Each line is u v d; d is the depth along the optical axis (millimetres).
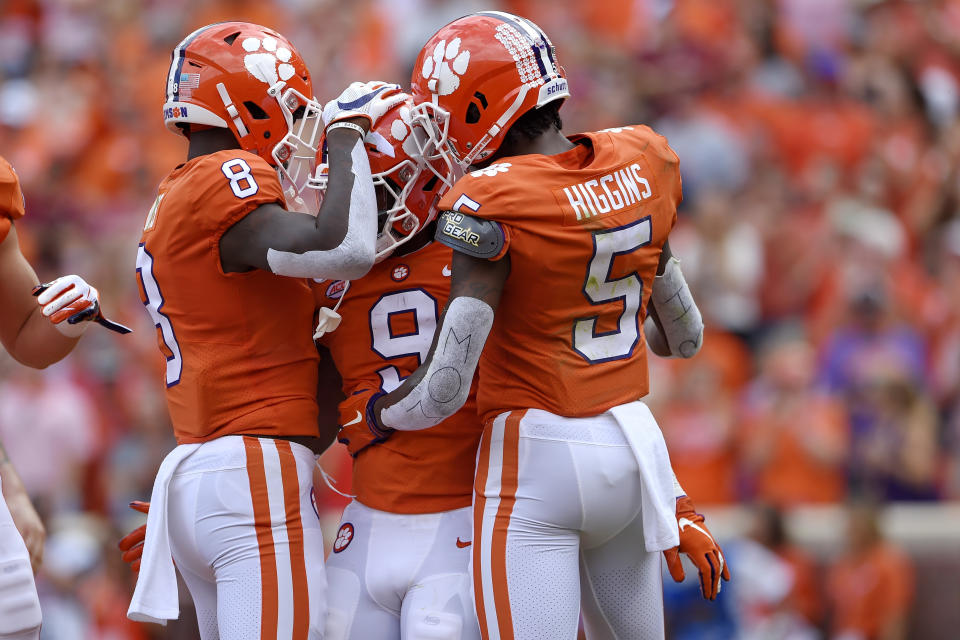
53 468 30156
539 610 11039
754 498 27000
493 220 10773
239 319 11430
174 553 11703
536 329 11141
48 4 46031
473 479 12055
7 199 12039
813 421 26891
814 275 30953
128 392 31203
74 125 41156
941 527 24891
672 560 11547
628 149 11469
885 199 33750
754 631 24031
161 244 11516
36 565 12391
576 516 11156
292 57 11844
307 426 11688
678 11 38844
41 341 12227
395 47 40938
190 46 11828
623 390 11391
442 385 10891
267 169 11383
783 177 34156
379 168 11773
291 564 11320
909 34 38000
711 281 30938
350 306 12195
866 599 24047
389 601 11922
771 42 38625
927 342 29141
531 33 11461
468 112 11391
